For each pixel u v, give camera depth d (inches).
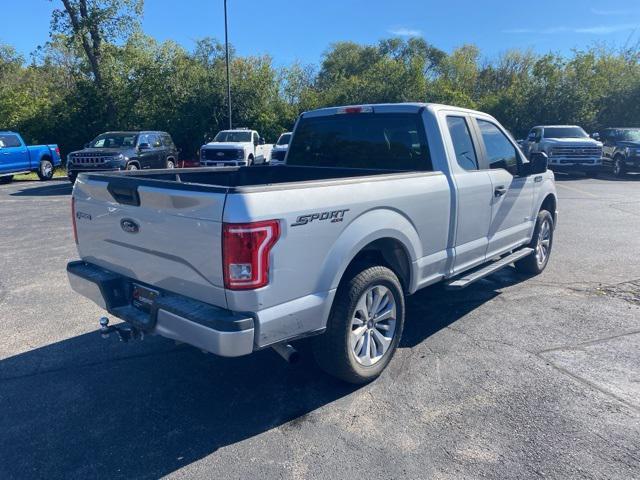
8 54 1421.0
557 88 1117.1
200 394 149.7
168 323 124.6
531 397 144.1
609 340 181.9
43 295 236.8
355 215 136.7
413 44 2352.4
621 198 553.6
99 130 1133.7
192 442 126.6
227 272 113.3
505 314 207.6
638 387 149.0
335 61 2144.4
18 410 141.4
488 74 1694.1
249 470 115.9
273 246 116.6
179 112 1160.2
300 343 182.1
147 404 144.6
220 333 113.0
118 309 143.2
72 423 135.1
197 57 1334.9
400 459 118.7
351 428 131.4
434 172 171.3
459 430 129.3
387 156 191.9
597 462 116.3
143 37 1165.7
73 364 169.0
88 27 1091.3
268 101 1229.1
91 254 156.4
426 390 148.8
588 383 151.5
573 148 764.0
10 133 762.8
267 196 115.9
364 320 147.9
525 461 117.0
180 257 123.4
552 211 270.1
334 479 112.4
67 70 1427.2
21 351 178.9
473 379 154.5
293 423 134.3
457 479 111.6
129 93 1141.1
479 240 197.2
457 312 210.4
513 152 227.6
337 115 204.1
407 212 154.6
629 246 325.7
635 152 757.3
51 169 837.2
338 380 155.3
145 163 666.8
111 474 115.0
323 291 130.7
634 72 1120.2
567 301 223.0
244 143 792.9
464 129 194.4
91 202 149.5
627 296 229.5
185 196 118.0
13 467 117.5
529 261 252.5
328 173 205.8
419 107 181.6
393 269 160.1
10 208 502.6
